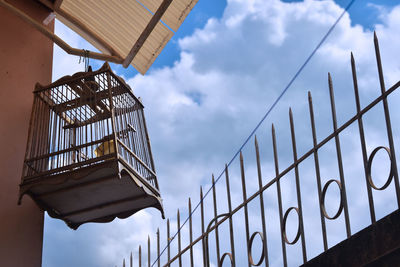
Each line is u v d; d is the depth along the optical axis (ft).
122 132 18.53
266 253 12.51
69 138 18.38
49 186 17.84
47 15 23.58
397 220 9.35
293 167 12.44
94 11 24.25
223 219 14.52
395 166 9.91
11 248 19.25
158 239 16.90
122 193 18.54
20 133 20.77
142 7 23.47
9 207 19.67
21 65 21.80
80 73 19.04
